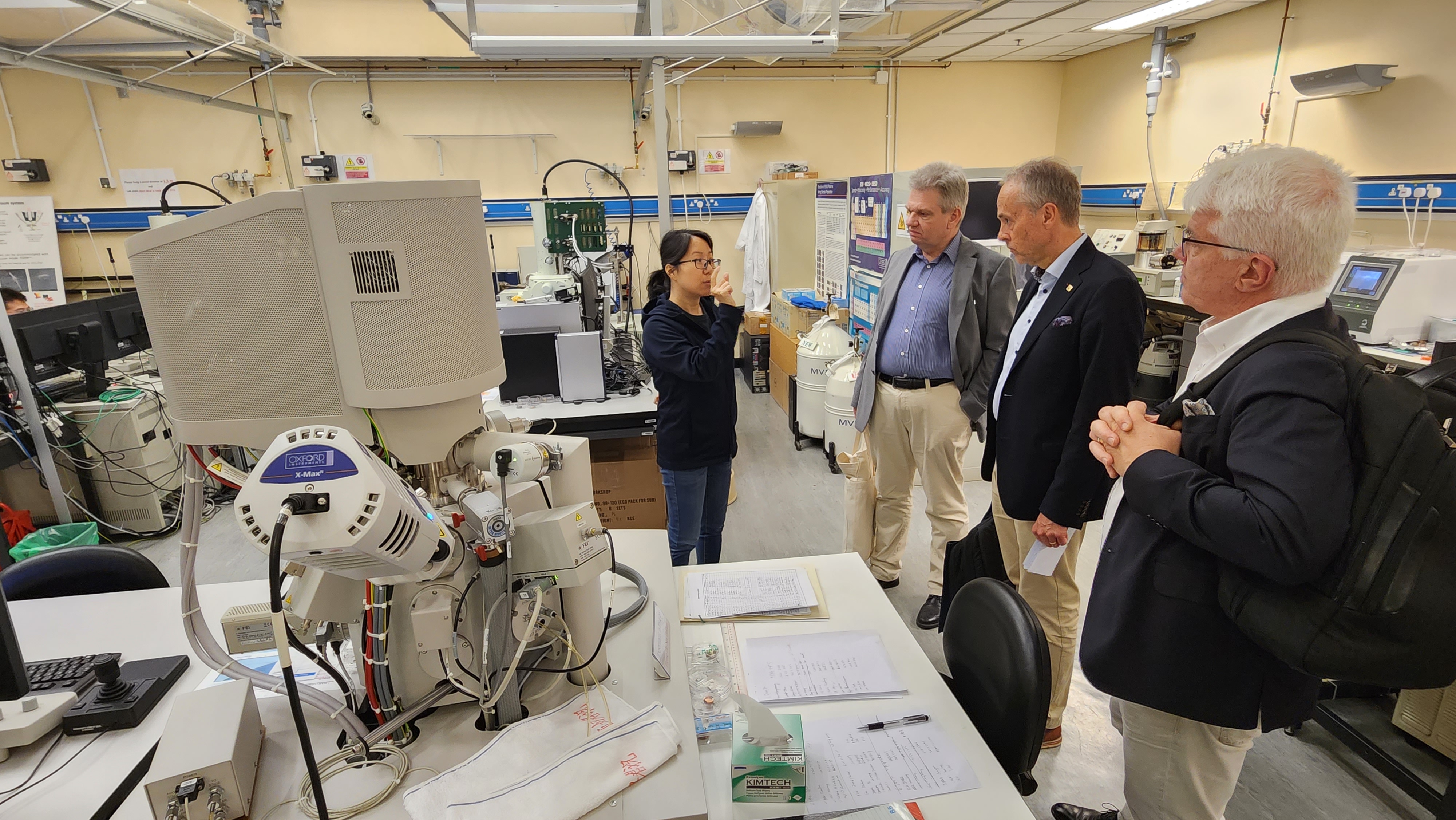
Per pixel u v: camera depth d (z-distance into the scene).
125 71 4.81
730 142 5.85
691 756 0.98
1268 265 0.96
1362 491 0.84
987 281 2.26
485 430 1.07
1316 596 0.88
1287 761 1.78
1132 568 1.10
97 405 3.20
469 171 5.57
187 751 0.88
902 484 2.50
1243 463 0.90
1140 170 5.28
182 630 1.34
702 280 2.01
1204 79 4.65
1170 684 1.07
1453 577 0.82
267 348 0.90
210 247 0.86
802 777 0.96
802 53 1.86
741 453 4.21
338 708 1.05
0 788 0.95
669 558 1.54
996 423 1.85
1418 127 3.48
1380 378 0.86
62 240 5.29
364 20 4.88
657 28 1.76
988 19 4.46
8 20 2.60
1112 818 1.57
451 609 0.93
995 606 1.16
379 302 0.87
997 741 1.11
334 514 0.77
